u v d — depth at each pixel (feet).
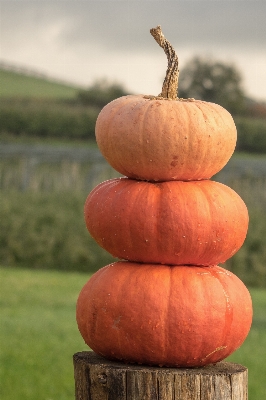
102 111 14.24
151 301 13.12
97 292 13.61
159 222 13.26
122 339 13.33
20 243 61.67
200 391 12.92
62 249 61.87
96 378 13.28
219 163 13.96
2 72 264.31
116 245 13.70
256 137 161.79
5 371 26.68
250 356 31.01
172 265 13.69
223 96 196.54
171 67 14.20
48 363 28.17
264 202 82.58
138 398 12.96
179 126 13.33
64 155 98.43
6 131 172.55
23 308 40.96
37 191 87.30
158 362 13.41
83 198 73.61
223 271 14.08
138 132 13.41
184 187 13.60
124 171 14.02
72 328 35.32
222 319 13.30
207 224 13.34
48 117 174.09
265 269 58.85
